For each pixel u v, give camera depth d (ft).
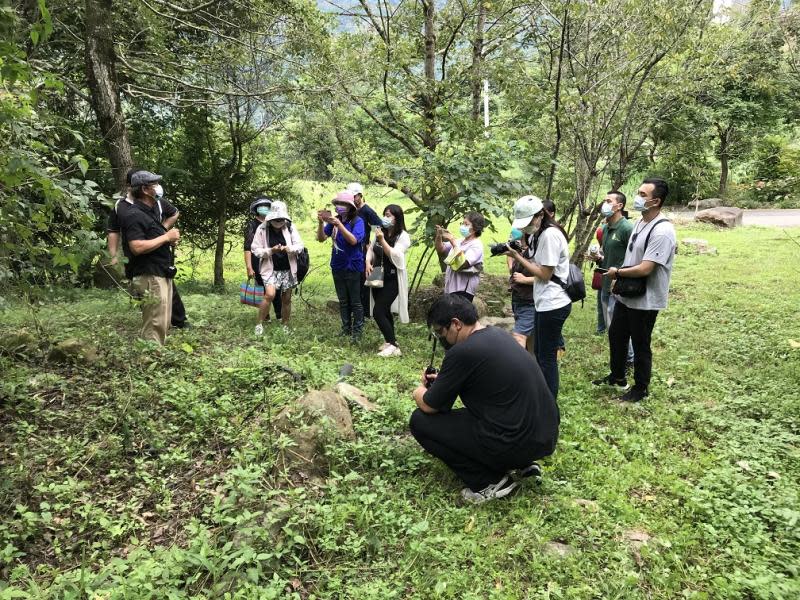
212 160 39.65
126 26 29.37
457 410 11.90
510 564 9.67
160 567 8.51
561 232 14.57
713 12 25.53
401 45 27.25
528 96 26.25
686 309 27.55
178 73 32.35
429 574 9.23
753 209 77.71
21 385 13.70
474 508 11.23
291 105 33.68
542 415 11.28
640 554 9.97
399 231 20.51
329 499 10.81
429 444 11.91
